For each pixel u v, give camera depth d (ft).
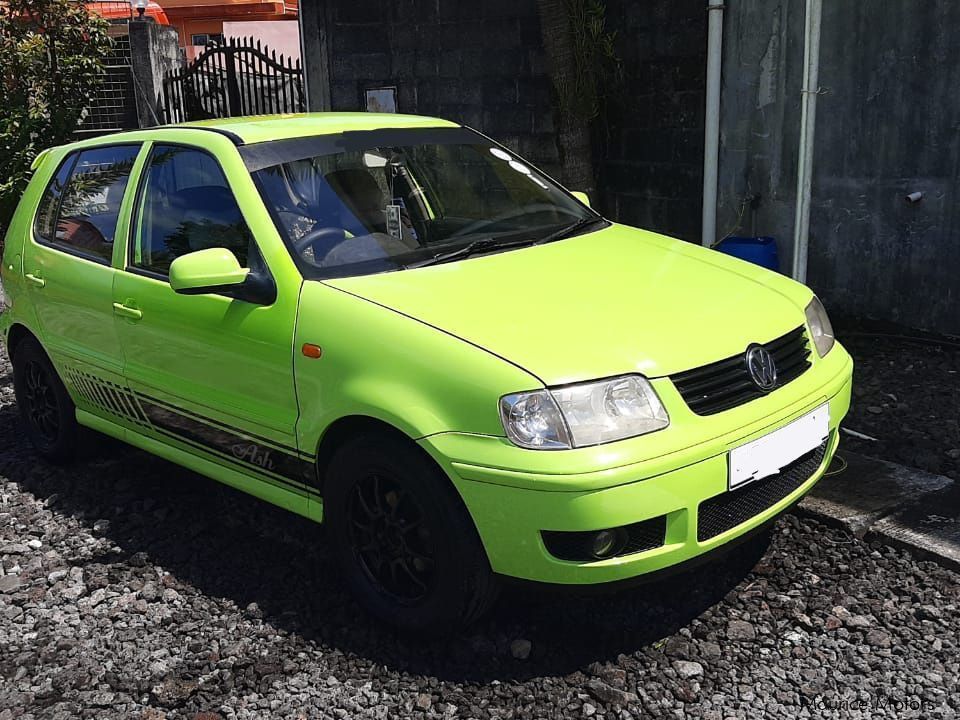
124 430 15.57
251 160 13.12
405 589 11.50
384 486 11.27
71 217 16.25
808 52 17.61
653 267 12.71
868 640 10.93
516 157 15.78
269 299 12.07
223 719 10.34
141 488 16.43
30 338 17.21
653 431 9.97
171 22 65.26
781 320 11.76
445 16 32.55
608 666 10.73
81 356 15.58
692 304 11.53
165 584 13.19
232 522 14.96
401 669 11.00
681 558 10.24
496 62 31.91
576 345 10.34
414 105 34.17
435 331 10.61
